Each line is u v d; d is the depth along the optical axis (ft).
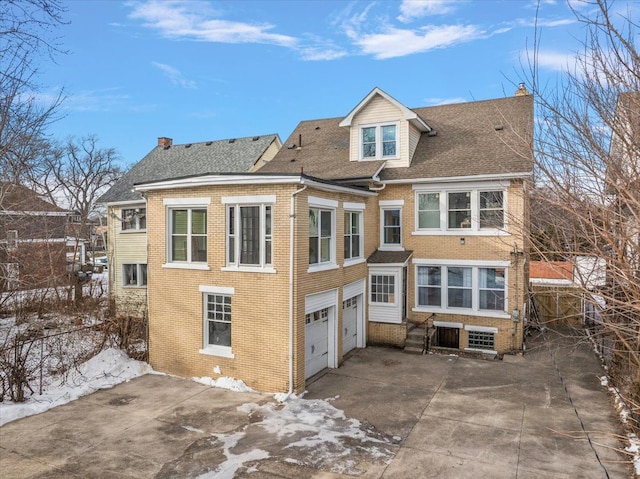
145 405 37.37
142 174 84.99
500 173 52.01
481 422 33.73
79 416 34.96
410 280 58.59
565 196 19.58
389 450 29.40
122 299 74.28
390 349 54.95
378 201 60.13
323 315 47.37
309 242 43.78
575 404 37.09
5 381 40.63
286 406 37.04
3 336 55.57
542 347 54.54
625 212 19.10
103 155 144.36
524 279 53.93
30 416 34.88
